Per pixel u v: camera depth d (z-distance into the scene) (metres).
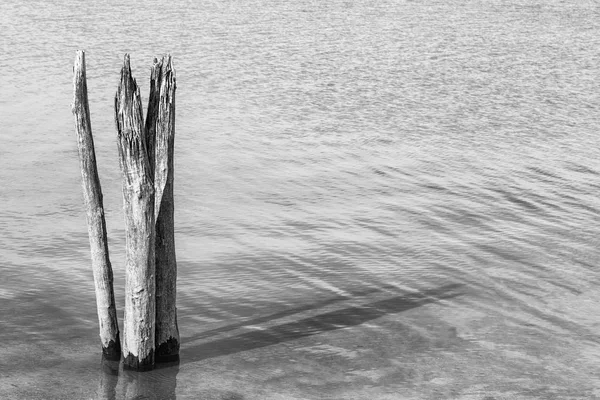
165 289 13.38
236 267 17.73
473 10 55.59
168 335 13.63
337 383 13.33
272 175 24.36
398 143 28.02
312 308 16.00
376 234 20.00
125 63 12.06
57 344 14.11
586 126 30.73
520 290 17.09
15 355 13.70
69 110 30.41
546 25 51.00
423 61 40.69
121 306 15.57
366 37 45.91
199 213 21.00
